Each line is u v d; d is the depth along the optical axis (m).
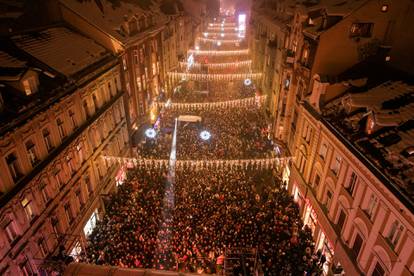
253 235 23.72
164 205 27.58
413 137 16.61
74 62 25.53
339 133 20.86
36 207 18.98
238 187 30.86
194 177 32.22
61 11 30.20
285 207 29.02
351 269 19.03
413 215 13.65
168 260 21.95
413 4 23.70
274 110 41.25
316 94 25.33
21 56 21.92
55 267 17.88
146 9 46.81
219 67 73.12
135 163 34.84
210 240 23.19
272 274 20.66
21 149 17.83
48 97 20.11
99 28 30.67
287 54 32.88
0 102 16.81
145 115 41.84
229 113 49.72
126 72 35.00
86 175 25.81
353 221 19.31
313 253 24.06
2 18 24.81
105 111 29.23
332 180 22.39
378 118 18.38
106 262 21.67
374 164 16.84
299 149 29.22
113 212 27.81
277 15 47.78
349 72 25.86
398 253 15.05
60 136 22.05
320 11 28.22
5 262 16.39
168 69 55.75
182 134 41.91
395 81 22.19
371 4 23.75
